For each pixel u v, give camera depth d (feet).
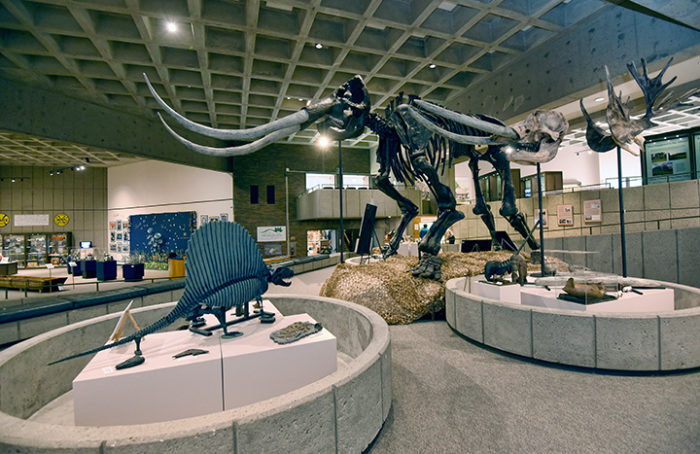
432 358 11.84
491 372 10.62
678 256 26.27
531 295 13.51
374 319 10.07
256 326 9.73
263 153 58.34
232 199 57.21
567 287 12.39
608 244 27.94
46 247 63.67
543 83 27.43
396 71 32.55
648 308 12.54
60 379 9.74
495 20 25.91
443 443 7.23
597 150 15.89
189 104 38.88
